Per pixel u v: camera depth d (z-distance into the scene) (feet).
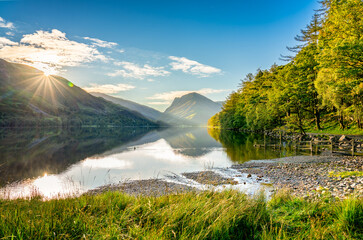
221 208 17.08
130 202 20.16
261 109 183.62
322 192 31.63
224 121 371.76
